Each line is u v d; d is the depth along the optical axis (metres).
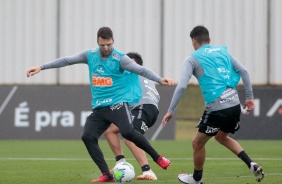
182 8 68.31
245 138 65.19
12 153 51.62
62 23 68.75
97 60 31.27
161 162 30.38
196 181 30.39
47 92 65.31
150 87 35.22
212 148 56.38
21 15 68.69
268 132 65.19
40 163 44.09
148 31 68.50
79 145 58.97
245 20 67.88
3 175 37.22
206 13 68.00
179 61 68.56
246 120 65.31
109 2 68.38
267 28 68.00
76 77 68.88
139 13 68.44
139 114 34.59
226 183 32.44
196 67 29.23
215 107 29.09
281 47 68.00
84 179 35.16
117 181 32.12
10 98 65.31
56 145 58.97
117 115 31.12
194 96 92.19
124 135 30.91
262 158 46.84
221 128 29.50
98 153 31.88
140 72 30.31
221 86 29.16
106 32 30.56
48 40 68.81
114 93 31.28
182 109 90.94
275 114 65.19
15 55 68.81
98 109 31.66
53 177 36.16
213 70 29.19
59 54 68.75
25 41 68.81
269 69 68.06
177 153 51.91
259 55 68.00
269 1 67.88
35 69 31.64
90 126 31.80
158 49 68.62
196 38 29.91
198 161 30.02
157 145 59.50
